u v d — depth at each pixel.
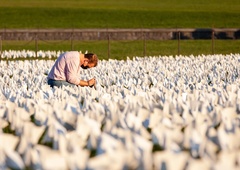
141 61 61.09
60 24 146.88
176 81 36.03
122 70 49.50
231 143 15.53
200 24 147.25
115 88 30.27
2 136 15.64
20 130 17.72
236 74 43.50
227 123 17.67
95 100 26.66
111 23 148.50
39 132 16.36
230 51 89.00
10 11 162.12
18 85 34.97
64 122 18.88
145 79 37.19
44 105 21.48
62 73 32.72
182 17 156.50
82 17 156.12
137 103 23.30
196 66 52.59
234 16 158.88
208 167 12.14
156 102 24.77
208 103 22.62
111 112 19.61
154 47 97.12
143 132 16.94
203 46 99.00
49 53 74.44
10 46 101.50
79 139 15.84
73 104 22.78
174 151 14.32
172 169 11.91
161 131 16.00
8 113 20.38
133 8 176.38
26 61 59.44
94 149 15.90
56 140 15.25
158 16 157.88
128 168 12.91
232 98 25.22
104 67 51.94
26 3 185.38
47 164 12.23
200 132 16.94
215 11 167.88
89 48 96.81
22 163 13.52
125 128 17.41
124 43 106.00
